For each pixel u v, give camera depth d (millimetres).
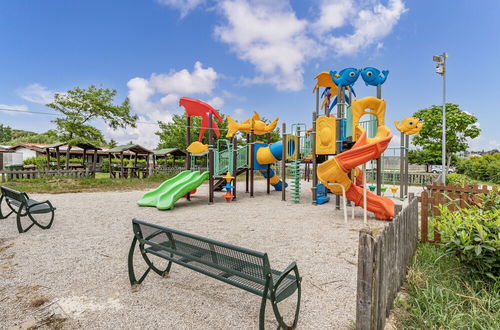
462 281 3029
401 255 2990
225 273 2588
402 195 11336
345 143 9227
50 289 3012
